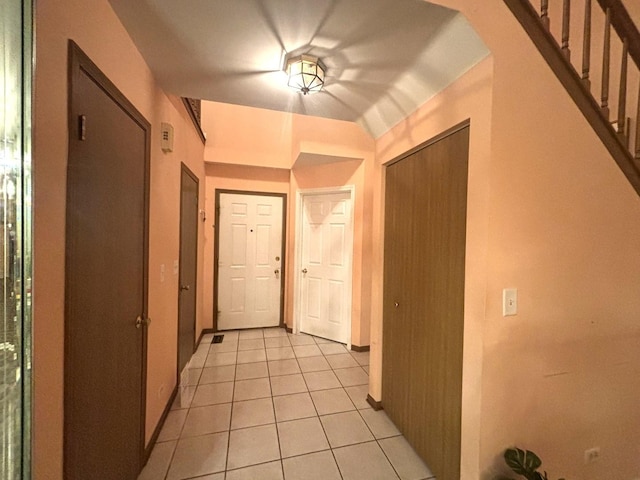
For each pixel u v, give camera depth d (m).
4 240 0.60
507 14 1.14
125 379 1.29
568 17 1.19
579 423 1.33
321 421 1.94
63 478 0.86
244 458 1.60
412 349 1.73
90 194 0.98
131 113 1.30
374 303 2.18
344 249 3.36
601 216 1.31
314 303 3.61
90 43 0.97
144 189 1.48
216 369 2.68
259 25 1.17
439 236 1.49
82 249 0.94
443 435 1.43
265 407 2.09
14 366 0.61
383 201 2.12
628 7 1.41
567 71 1.21
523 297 1.22
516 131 1.17
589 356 1.33
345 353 3.09
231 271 3.76
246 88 1.71
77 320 0.92
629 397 1.40
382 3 1.04
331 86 1.65
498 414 1.21
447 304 1.42
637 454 1.41
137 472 1.43
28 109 0.61
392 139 1.96
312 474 1.50
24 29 0.61
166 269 1.95
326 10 1.08
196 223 2.99
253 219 3.83
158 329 1.78
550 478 1.30
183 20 1.16
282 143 3.74
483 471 1.19
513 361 1.22
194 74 1.58
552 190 1.23
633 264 1.37
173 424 1.88
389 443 1.75
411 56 1.34
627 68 1.42
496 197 1.16
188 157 2.58
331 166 3.41
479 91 1.20
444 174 1.45
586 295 1.31
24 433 0.63
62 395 0.85
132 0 1.07
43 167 0.76
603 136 1.28
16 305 0.61
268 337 3.55
